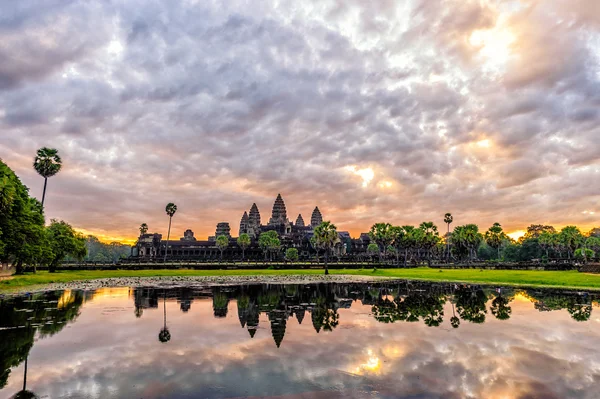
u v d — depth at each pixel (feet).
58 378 43.98
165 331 68.44
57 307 95.45
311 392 39.73
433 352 54.60
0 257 161.48
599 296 121.19
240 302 107.65
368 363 49.39
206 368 47.52
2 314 84.99
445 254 516.32
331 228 267.18
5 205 138.62
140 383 42.34
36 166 217.97
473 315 85.10
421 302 108.58
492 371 46.16
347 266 303.07
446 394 39.11
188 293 130.31
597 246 396.37
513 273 220.43
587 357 51.83
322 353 54.13
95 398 38.29
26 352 54.24
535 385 41.57
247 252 519.60
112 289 142.82
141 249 529.04
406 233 359.05
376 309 94.89
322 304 104.27
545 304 102.83
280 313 88.53
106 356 52.54
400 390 40.19
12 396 38.73
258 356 52.54
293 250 428.15
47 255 198.29
